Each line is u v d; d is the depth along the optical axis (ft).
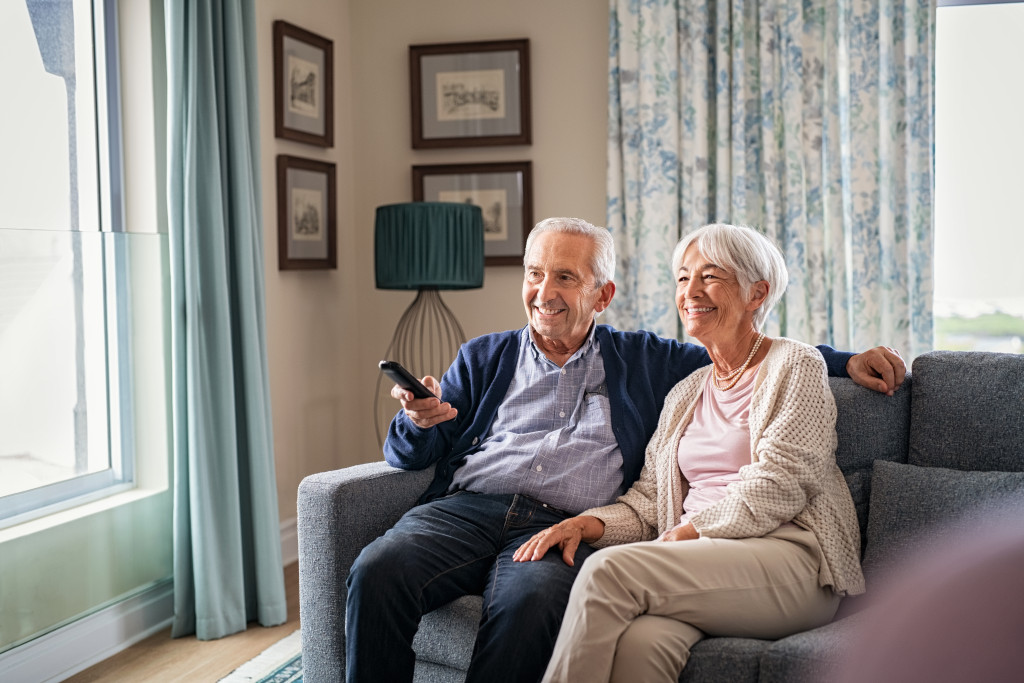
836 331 11.57
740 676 4.82
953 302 12.23
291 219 11.64
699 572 5.13
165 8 8.73
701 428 6.37
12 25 8.19
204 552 8.90
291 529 11.66
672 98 11.81
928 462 6.17
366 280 13.38
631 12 11.97
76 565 8.15
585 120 12.59
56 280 7.88
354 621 5.83
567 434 6.87
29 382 7.63
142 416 8.84
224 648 8.73
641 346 7.31
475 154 12.94
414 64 12.89
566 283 6.95
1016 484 5.48
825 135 11.51
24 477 7.60
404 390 6.54
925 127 11.12
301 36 11.69
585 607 4.97
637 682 4.87
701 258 6.38
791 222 11.51
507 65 12.67
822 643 4.62
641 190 12.05
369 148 13.29
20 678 7.55
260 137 10.53
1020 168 11.90
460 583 6.22
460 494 6.88
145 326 8.84
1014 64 11.81
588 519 6.25
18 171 8.25
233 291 9.39
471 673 5.64
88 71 8.99
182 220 8.82
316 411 12.34
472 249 11.21
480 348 7.43
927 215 11.18
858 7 11.24
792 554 5.41
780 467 5.57
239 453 9.51
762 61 11.50
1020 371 5.92
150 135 9.20
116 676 8.05
